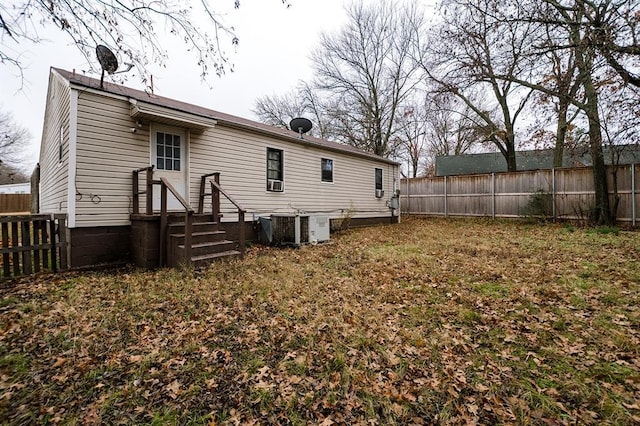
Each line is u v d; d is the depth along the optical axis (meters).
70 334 2.91
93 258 5.62
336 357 2.53
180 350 2.66
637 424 1.78
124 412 1.93
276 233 8.33
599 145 9.04
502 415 1.88
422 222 14.24
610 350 2.59
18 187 25.91
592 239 7.86
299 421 1.86
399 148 25.00
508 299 3.84
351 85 22.67
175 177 6.89
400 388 2.15
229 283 4.52
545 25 6.68
